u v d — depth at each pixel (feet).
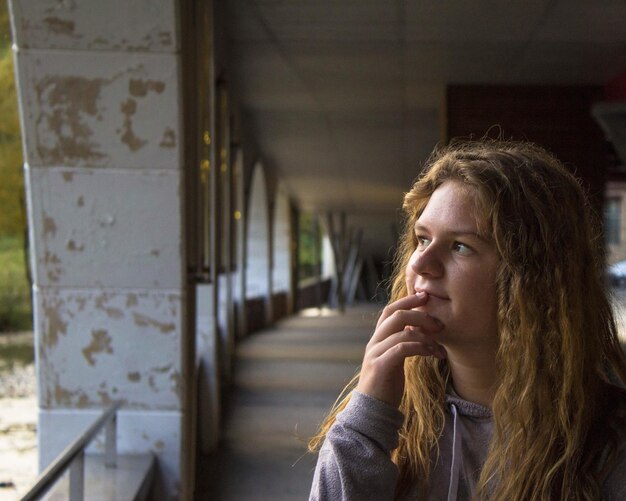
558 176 3.39
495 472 3.22
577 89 36.73
